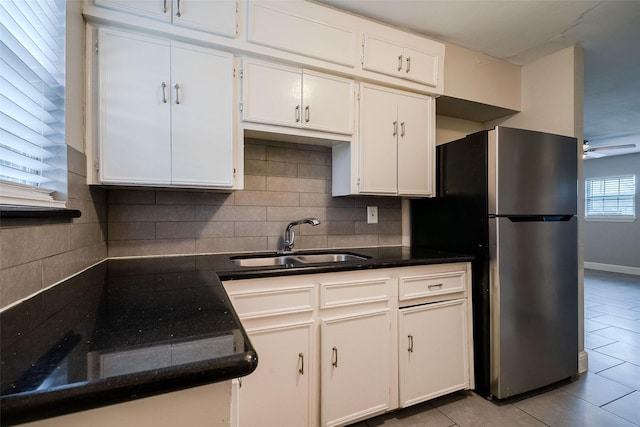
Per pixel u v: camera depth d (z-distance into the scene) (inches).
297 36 65.1
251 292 52.3
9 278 29.0
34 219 33.6
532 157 73.5
